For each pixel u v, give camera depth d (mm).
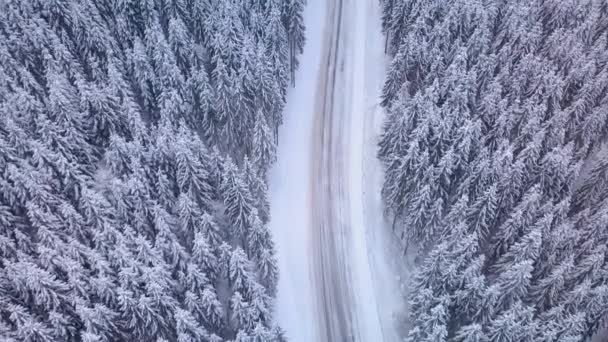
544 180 37188
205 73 41875
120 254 30812
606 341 35156
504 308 32250
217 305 32156
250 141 43656
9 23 42000
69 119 38500
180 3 45062
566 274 32250
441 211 36312
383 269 42031
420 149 38594
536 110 39531
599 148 43688
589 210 36594
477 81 43281
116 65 42562
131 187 34562
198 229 35969
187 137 38781
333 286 41344
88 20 42312
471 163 37375
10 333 29828
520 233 34656
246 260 33969
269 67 43625
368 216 44906
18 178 33375
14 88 39312
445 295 31391
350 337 38969
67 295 30859
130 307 29906
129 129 40688
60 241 31906
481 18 44562
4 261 30359
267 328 34156
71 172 35844
